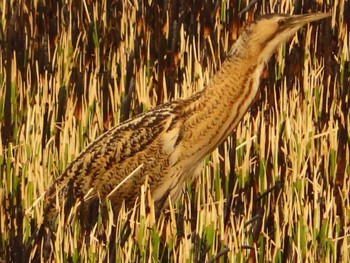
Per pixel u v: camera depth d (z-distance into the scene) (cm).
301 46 1902
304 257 1527
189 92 1780
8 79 1758
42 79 1894
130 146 1566
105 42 1961
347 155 1684
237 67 1573
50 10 2053
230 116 1577
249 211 1582
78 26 2009
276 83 1848
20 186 1620
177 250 1501
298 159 1647
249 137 1680
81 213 1539
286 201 1580
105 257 1471
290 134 1688
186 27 1998
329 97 1825
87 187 1567
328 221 1548
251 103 1588
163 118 1567
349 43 1914
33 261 1496
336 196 1639
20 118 1791
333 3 2000
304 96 1797
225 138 1593
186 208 1598
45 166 1648
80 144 1708
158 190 1573
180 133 1564
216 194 1638
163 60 1886
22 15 2031
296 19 1572
